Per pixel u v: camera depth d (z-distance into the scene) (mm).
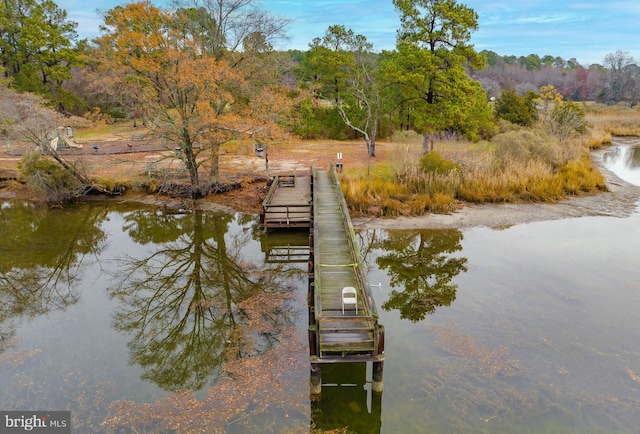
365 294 9523
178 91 19938
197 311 12312
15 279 14492
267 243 17609
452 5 23766
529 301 11898
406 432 7570
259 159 29703
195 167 21875
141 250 17344
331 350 8188
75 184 22625
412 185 21547
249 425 7719
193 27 21219
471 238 16938
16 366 9578
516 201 21047
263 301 12477
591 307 11516
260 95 21328
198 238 18391
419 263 14891
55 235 18656
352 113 37188
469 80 26062
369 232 17844
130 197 23156
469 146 26047
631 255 14953
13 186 24188
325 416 8062
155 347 10570
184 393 8680
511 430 7465
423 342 10086
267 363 9477
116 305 12828
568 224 18203
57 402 8406
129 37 18125
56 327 11469
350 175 23328
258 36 22516
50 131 22250
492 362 9242
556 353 9547
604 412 7836
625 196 21844
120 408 8203
